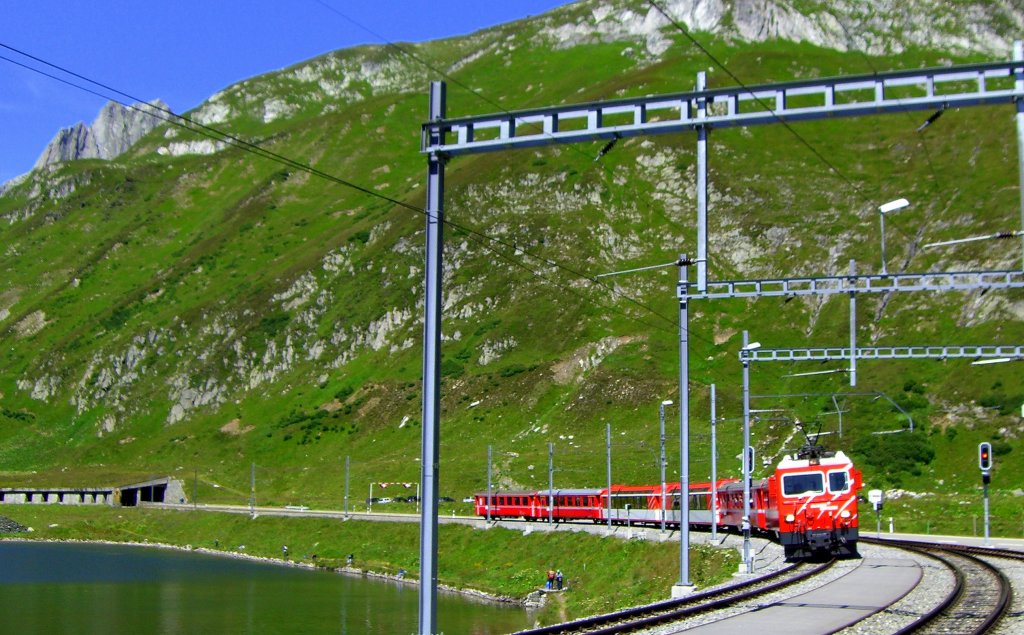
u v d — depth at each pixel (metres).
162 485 170.50
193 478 173.25
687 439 40.66
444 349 187.88
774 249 167.75
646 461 128.00
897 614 29.41
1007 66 23.27
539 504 106.69
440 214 26.48
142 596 89.50
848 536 49.19
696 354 153.62
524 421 158.75
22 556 124.44
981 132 166.62
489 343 180.75
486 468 141.62
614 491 96.88
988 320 118.38
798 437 113.81
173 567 112.81
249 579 101.56
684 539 40.00
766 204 176.62
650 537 77.62
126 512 159.12
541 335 178.25
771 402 127.69
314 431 182.75
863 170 176.38
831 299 148.88
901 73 23.89
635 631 28.00
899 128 183.38
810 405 122.06
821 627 27.03
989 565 42.25
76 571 108.81
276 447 182.62
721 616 29.98
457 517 121.25
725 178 185.50
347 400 189.38
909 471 101.62
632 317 172.00
